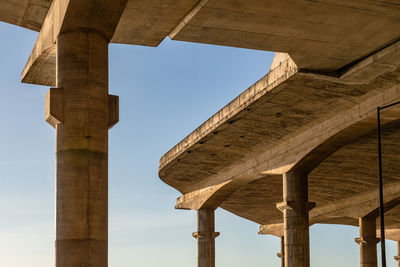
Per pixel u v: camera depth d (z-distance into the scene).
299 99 30.17
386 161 40.09
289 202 36.47
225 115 34.47
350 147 36.97
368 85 27.94
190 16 21.28
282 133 36.16
